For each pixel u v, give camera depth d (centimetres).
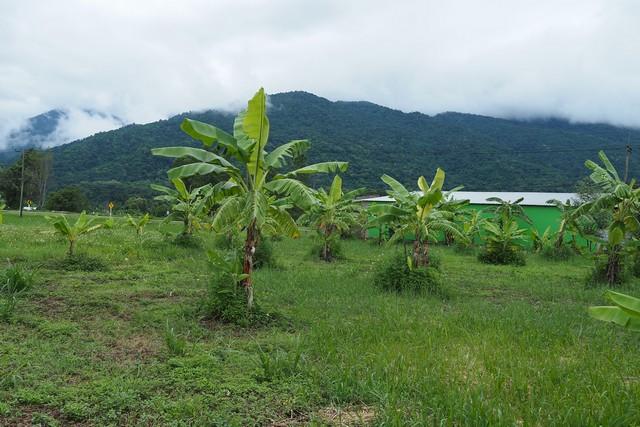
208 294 896
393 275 1158
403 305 955
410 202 1239
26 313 770
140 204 4941
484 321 813
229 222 788
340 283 1188
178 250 1614
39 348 603
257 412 454
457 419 429
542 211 2897
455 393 467
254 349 650
